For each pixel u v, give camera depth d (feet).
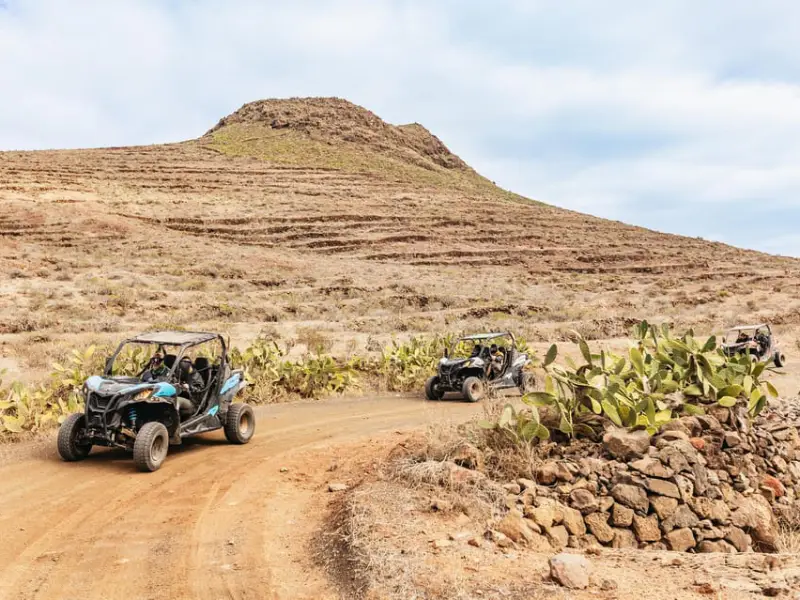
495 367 48.37
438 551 14.96
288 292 123.24
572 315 114.42
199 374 29.19
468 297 128.57
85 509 19.76
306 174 306.76
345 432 33.04
